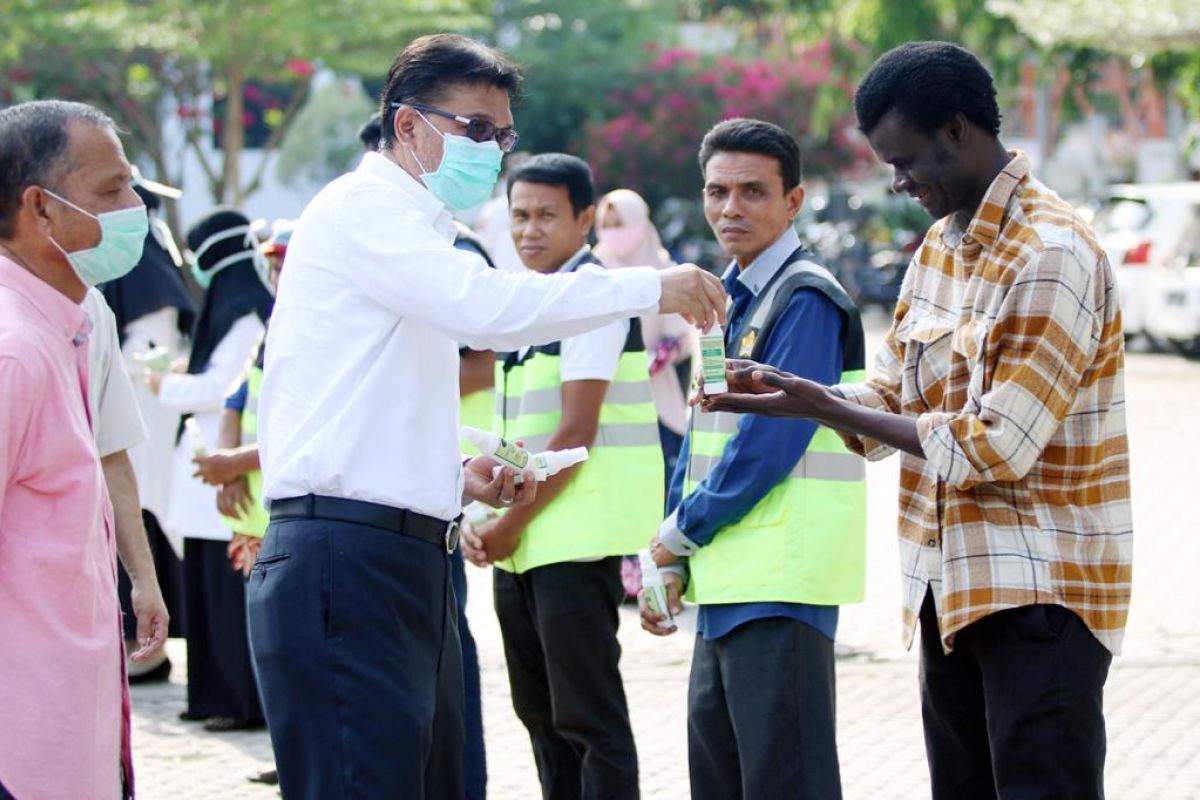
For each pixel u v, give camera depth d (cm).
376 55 2909
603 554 638
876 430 480
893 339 530
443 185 491
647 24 4522
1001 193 479
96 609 460
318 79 4347
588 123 4181
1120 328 488
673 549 577
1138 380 2456
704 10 4028
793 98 4081
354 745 469
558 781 686
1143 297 2738
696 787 596
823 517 565
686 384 1134
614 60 4209
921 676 524
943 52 478
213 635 886
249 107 4166
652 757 808
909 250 3853
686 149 4041
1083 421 482
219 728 884
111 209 468
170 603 983
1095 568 483
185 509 883
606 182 4088
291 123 4225
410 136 491
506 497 524
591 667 644
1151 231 2777
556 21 4322
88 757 455
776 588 559
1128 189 2866
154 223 980
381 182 484
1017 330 464
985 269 478
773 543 563
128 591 983
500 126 495
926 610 509
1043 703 479
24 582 448
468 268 464
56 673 449
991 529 483
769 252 588
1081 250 466
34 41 2934
